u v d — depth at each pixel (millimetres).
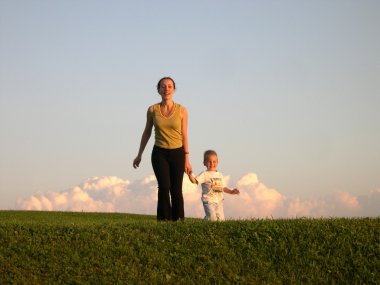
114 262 10070
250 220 11906
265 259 10352
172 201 13047
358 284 9828
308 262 10273
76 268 9820
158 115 12844
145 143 13406
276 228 11109
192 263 10125
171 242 10719
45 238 10656
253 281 9789
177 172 12914
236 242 10727
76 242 10562
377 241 10836
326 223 11492
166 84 12805
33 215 20750
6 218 19469
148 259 10180
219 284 9664
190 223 11547
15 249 10250
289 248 10609
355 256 10414
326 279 9898
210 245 10641
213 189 13406
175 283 9617
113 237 10836
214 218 13328
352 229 11188
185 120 12984
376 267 10188
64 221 18875
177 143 12898
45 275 9648
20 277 9539
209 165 13555
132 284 9516
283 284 9797
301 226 11297
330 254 10500
